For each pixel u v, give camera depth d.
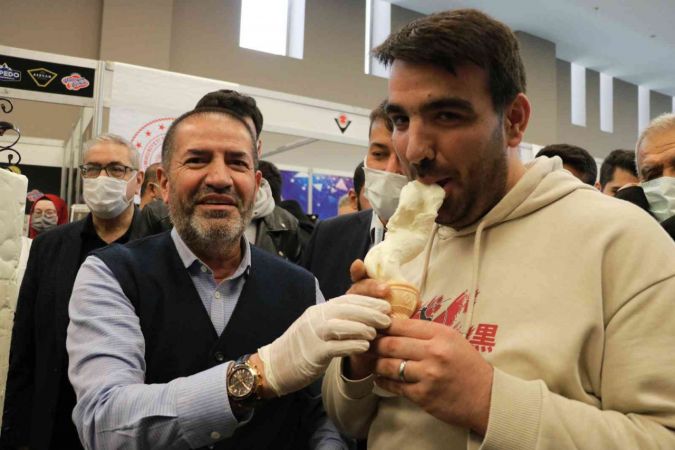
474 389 0.70
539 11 7.98
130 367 1.05
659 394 0.70
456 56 0.76
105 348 1.05
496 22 0.80
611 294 0.77
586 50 9.59
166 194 1.36
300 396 1.28
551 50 9.09
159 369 1.13
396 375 0.73
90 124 3.31
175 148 1.26
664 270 0.74
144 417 0.92
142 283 1.17
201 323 1.17
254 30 7.55
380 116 1.62
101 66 3.02
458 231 0.98
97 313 1.10
